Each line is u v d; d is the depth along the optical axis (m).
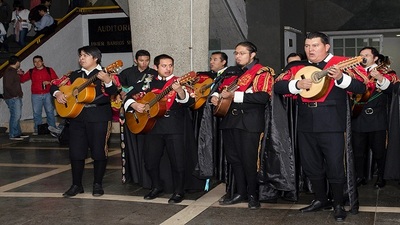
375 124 6.42
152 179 6.29
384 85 6.07
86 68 6.26
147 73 7.03
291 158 5.54
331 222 5.19
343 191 5.52
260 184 5.75
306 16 15.31
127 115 6.20
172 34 8.24
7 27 14.46
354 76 5.11
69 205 6.05
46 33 13.83
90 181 7.29
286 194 5.88
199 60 8.41
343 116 5.21
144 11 8.30
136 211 5.75
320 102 5.19
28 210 5.88
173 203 6.03
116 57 14.41
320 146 5.29
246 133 5.59
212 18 11.88
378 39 15.34
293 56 7.04
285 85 5.23
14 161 9.13
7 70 11.44
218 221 5.32
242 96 5.46
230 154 5.82
